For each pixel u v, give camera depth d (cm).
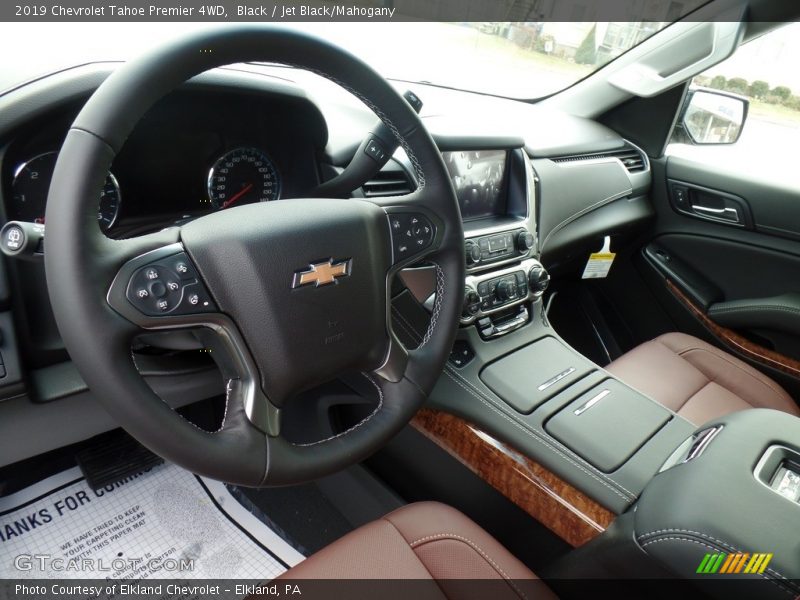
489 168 124
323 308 70
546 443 96
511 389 106
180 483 127
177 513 121
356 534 82
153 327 59
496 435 100
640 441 95
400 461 117
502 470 99
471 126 122
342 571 76
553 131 155
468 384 106
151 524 118
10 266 75
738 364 137
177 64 58
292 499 132
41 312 81
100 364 55
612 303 191
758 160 162
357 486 121
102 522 117
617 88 170
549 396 105
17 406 85
